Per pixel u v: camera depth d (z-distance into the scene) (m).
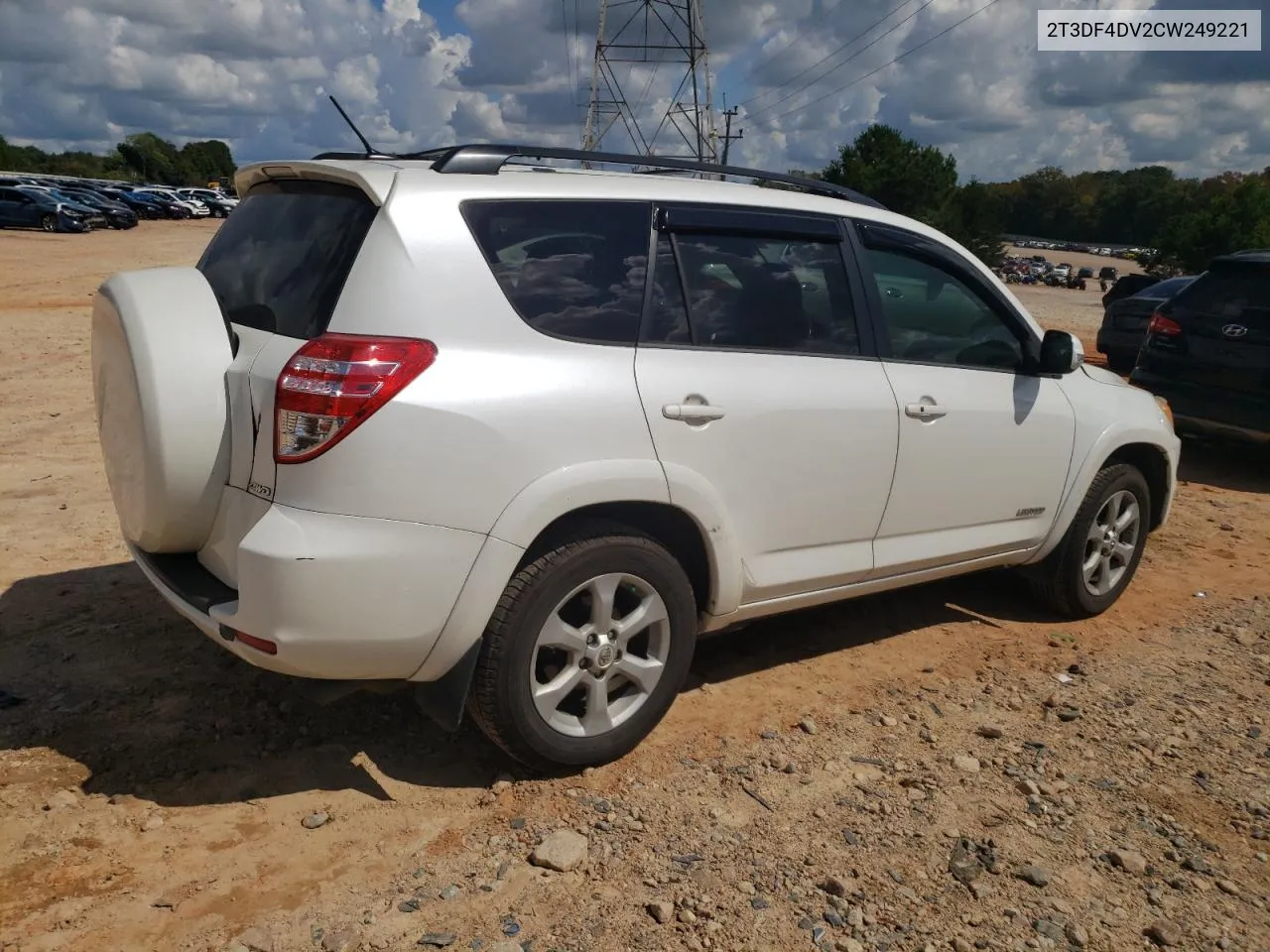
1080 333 20.38
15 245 30.12
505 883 2.83
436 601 2.93
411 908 2.71
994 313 4.44
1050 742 3.76
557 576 3.12
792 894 2.84
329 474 2.79
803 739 3.69
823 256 3.89
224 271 3.47
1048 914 2.83
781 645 4.52
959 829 3.19
